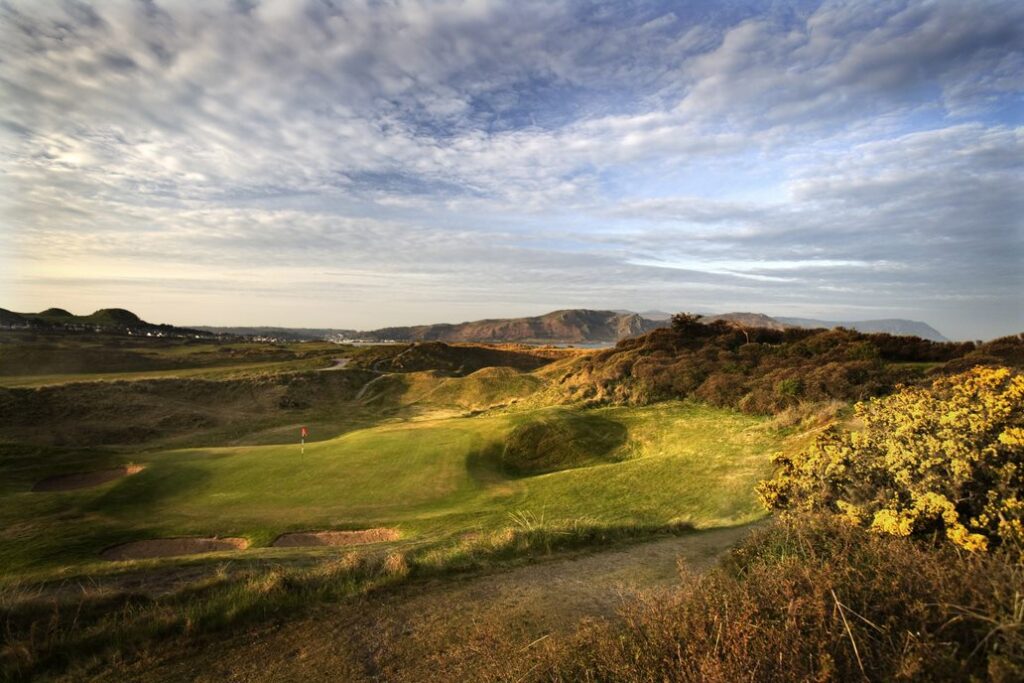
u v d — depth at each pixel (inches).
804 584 148.3
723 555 308.5
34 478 846.5
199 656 218.4
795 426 774.5
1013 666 103.9
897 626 126.7
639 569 318.0
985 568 144.9
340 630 238.1
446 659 202.1
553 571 319.3
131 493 727.7
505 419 1092.5
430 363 3361.2
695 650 135.6
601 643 162.1
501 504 640.4
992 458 189.8
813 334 1615.4
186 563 367.6
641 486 633.6
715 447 748.0
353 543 534.0
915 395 267.6
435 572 313.7
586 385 1464.1
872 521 200.7
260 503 681.0
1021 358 890.7
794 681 116.0
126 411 1748.3
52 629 231.6
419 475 788.0
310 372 2608.3
